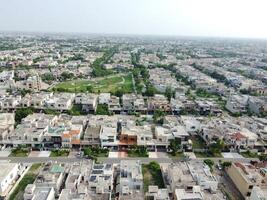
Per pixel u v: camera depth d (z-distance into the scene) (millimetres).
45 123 166875
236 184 122750
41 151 147250
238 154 154875
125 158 143625
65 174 119812
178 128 167875
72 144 151375
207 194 106375
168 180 121812
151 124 186750
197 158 147625
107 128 163375
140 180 111125
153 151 153000
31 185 103375
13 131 154375
